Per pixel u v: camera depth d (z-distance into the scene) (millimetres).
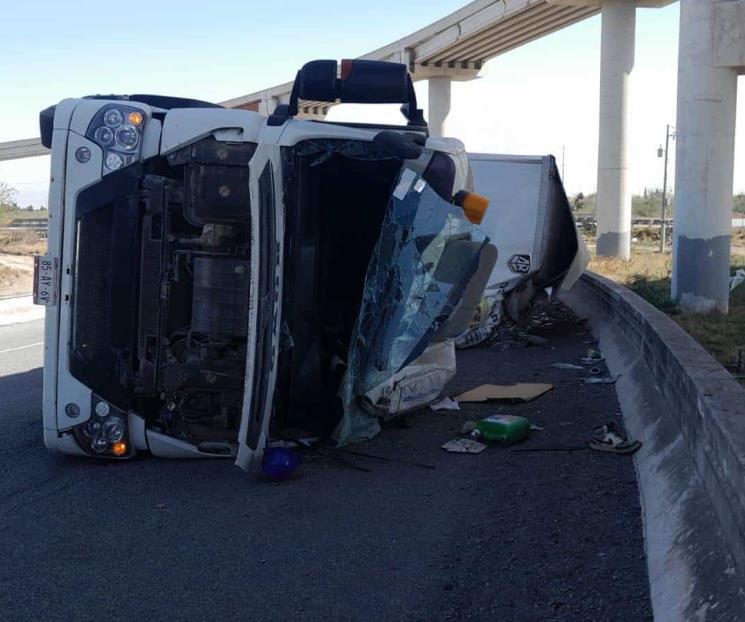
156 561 5293
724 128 17828
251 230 6453
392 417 8094
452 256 7484
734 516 4027
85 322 6965
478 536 5598
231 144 6773
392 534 5668
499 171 14461
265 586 4926
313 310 7402
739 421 4527
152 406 7184
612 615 4426
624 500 6109
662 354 7430
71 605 4711
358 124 7516
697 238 17953
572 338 14766
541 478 6703
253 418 6309
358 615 4559
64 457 7484
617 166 38062
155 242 6930
